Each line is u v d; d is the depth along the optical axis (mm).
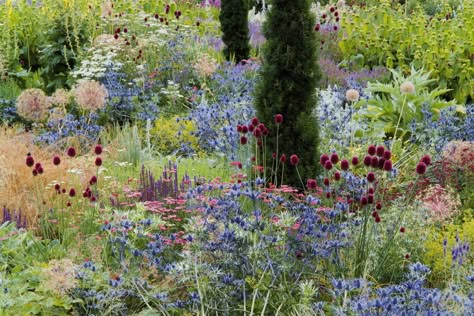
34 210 7094
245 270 5457
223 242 5336
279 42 7832
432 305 4754
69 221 6797
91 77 12164
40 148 9516
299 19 7766
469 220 7328
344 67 14258
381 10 15664
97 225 6578
